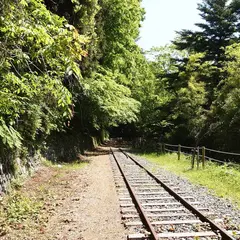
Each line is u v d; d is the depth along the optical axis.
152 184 11.88
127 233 6.36
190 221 6.94
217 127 20.67
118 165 18.11
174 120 30.39
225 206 8.55
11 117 8.59
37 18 5.30
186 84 28.16
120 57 28.73
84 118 24.97
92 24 16.91
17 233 6.60
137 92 42.25
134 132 55.09
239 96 18.31
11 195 9.70
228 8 30.23
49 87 5.51
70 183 12.33
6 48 5.64
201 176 13.59
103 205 8.77
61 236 6.36
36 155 14.85
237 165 15.30
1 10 5.00
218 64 29.78
